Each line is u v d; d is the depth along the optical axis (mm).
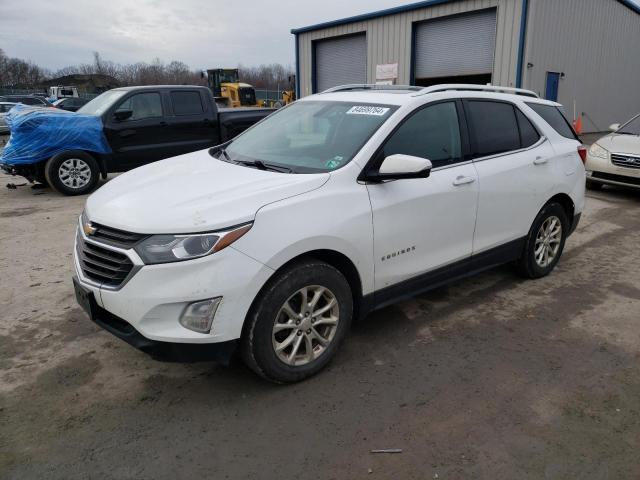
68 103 23469
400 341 3758
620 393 3131
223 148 4316
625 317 4176
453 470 2496
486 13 16547
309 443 2684
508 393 3125
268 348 2971
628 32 22312
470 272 4207
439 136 3842
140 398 3064
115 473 2479
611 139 9414
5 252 5742
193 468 2512
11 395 3078
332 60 22047
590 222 7367
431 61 18453
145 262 2688
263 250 2797
